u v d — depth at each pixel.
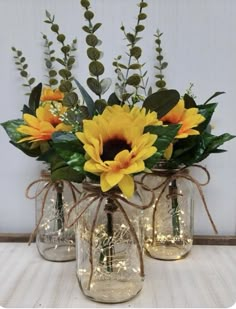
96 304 0.72
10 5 0.97
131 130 0.62
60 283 0.80
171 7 0.96
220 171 1.01
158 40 0.94
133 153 0.61
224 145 1.00
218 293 0.76
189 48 0.97
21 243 1.01
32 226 1.04
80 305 0.72
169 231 0.91
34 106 0.83
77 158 0.65
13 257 0.92
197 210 1.03
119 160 0.60
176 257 0.91
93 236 0.71
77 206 0.75
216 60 0.97
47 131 0.73
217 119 0.99
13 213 1.03
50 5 0.97
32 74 0.99
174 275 0.83
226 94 0.98
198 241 0.99
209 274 0.84
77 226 0.74
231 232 1.02
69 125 0.71
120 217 0.72
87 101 0.72
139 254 0.73
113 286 0.73
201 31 0.97
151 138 0.62
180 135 0.73
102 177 0.60
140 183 0.76
